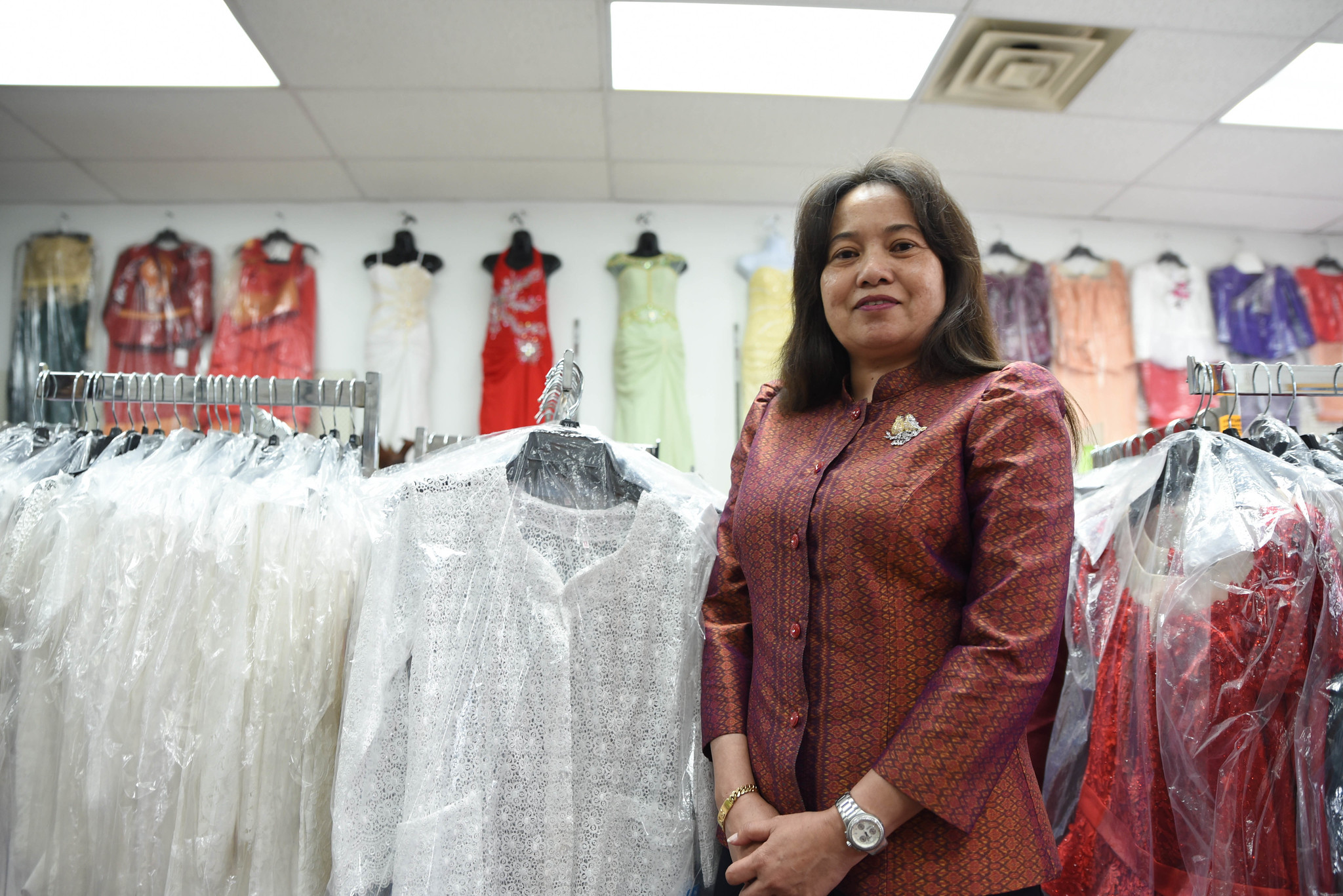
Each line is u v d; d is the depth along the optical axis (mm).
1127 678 1278
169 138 3350
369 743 1080
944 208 1064
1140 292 3904
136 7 2635
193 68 2914
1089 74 2920
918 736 835
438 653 1118
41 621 1279
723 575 1144
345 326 3811
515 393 3604
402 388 3621
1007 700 825
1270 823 1128
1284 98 3029
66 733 1246
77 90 3033
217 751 1185
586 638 1186
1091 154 3434
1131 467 1481
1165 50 2779
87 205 3863
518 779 1116
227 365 3598
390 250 3855
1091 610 1395
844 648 925
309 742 1188
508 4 2604
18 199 3805
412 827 1043
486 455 1274
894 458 951
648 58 2863
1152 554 1341
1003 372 967
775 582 995
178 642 1249
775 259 3855
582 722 1163
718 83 2996
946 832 850
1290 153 3387
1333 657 1115
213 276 3814
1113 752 1284
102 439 1451
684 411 3670
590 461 1289
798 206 1179
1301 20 2625
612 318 3865
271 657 1216
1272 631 1155
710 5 2607
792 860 844
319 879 1169
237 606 1236
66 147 3400
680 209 3971
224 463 1382
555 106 3139
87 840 1237
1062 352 3834
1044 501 886
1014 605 854
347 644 1231
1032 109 3131
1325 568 1146
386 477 1349
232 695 1202
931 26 2695
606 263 3893
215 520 1279
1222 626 1189
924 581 917
